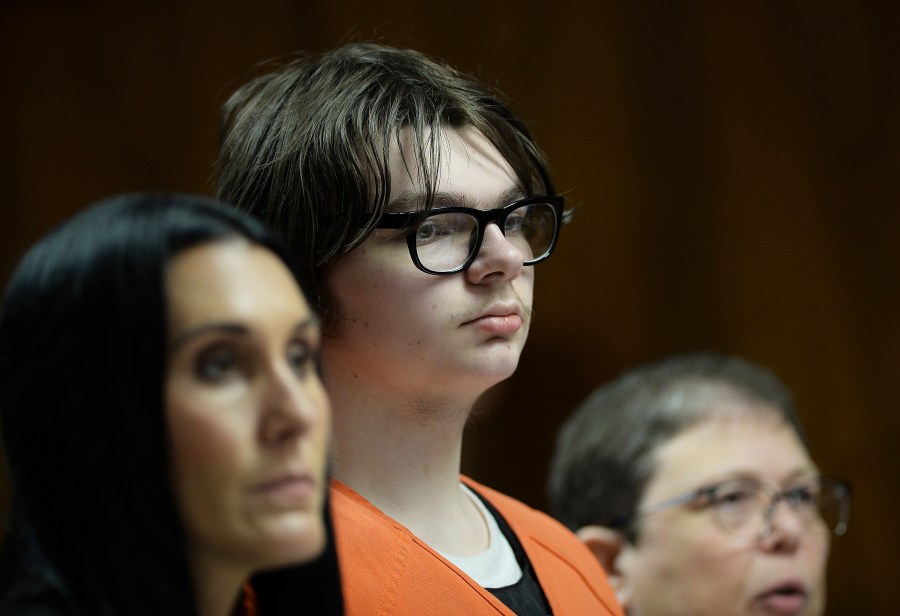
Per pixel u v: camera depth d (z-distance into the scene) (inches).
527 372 279.1
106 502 57.1
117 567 57.5
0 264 271.7
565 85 286.7
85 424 57.2
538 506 271.7
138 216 60.5
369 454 95.0
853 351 288.4
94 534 57.7
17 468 59.2
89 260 58.9
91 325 57.8
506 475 273.1
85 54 279.1
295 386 58.3
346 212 91.4
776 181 291.1
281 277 61.2
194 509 57.1
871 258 289.9
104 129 276.8
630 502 153.4
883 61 290.5
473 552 98.5
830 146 291.1
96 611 57.6
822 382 287.7
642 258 285.4
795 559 149.0
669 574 149.0
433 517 96.9
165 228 59.6
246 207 97.2
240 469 56.9
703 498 150.2
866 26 291.1
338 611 70.9
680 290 285.9
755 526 149.3
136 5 280.5
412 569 89.9
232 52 278.2
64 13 279.6
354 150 92.5
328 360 94.2
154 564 57.4
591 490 157.8
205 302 58.1
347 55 102.8
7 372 59.6
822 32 289.4
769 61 291.1
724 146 289.4
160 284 57.9
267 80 110.3
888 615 279.4
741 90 289.9
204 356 57.7
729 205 289.9
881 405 286.7
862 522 283.9
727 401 157.2
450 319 90.3
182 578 57.7
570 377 279.7
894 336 287.7
